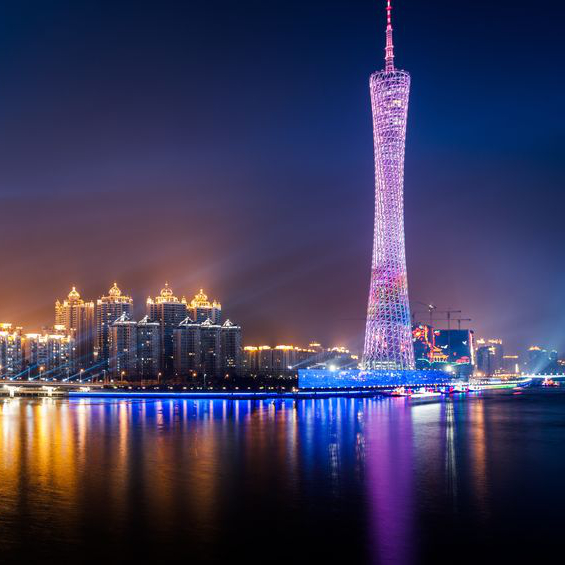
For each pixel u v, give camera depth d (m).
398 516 84.38
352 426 180.75
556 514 85.00
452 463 120.06
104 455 130.38
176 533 77.44
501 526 80.06
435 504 90.06
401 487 100.25
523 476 108.19
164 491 97.69
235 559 69.56
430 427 178.25
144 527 79.69
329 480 105.31
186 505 89.56
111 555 70.69
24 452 134.75
